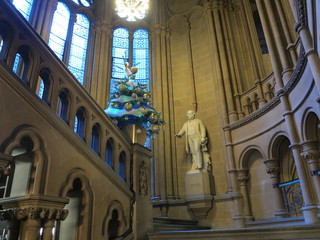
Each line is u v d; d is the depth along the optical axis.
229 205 10.24
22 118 3.04
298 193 7.96
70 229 3.79
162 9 15.59
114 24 15.40
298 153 7.17
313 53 5.44
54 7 12.97
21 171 3.21
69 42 13.41
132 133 5.78
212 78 12.83
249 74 11.91
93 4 15.24
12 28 3.13
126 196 4.95
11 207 3.08
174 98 13.56
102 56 13.77
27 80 3.21
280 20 8.89
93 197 3.96
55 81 3.63
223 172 11.03
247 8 12.75
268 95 9.80
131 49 15.05
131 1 15.50
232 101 11.30
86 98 4.19
